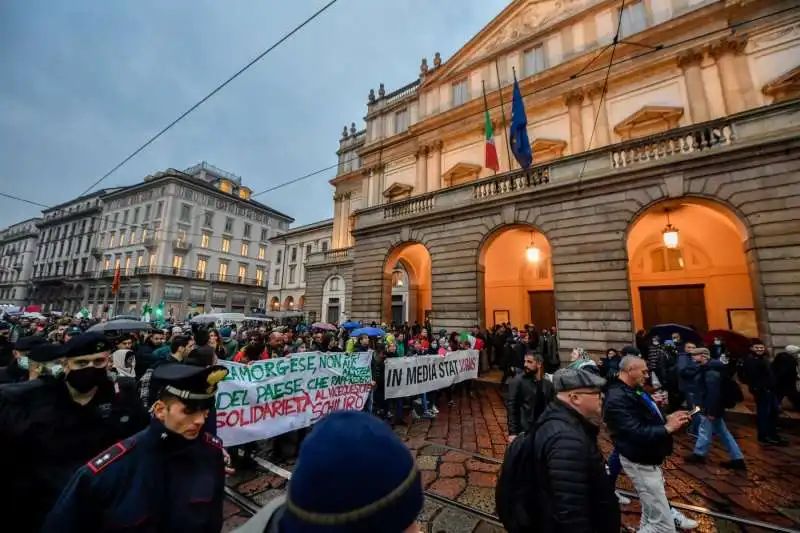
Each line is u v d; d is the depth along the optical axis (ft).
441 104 63.41
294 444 18.48
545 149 50.67
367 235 51.88
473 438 20.06
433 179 61.21
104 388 7.29
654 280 44.11
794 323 25.04
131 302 127.85
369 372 21.85
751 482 15.11
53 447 6.52
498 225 39.70
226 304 143.74
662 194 30.99
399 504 1.98
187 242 133.39
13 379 12.25
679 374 20.04
